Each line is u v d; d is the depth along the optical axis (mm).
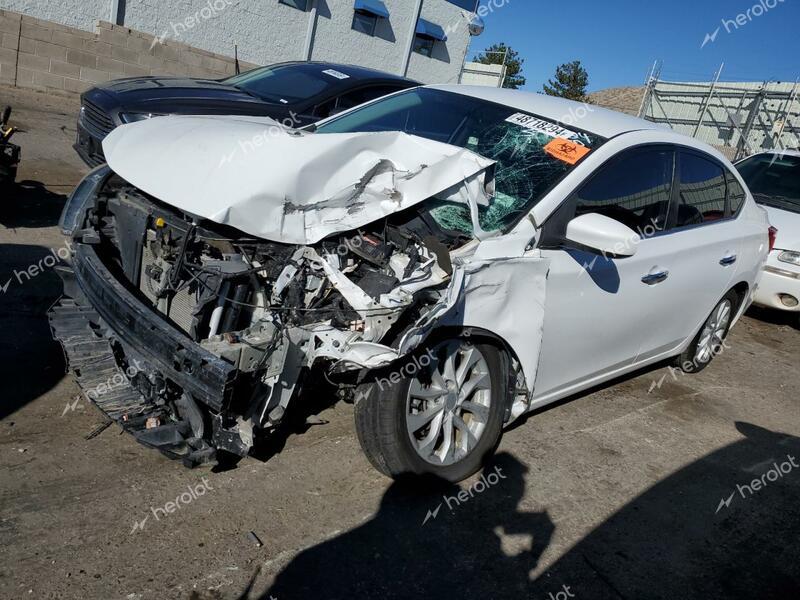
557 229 3426
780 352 6742
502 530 3143
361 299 2805
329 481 3229
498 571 2877
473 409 3373
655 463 4043
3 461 2943
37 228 5766
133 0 13141
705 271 4719
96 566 2482
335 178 3172
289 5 15844
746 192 5395
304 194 3061
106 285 3068
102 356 3428
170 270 3045
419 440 3232
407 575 2742
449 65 21047
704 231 4699
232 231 3121
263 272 3035
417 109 4312
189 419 2916
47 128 9617
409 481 3207
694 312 4941
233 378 2594
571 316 3609
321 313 2906
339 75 7469
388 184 3180
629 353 4398
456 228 3361
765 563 3291
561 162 3654
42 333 4086
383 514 3072
